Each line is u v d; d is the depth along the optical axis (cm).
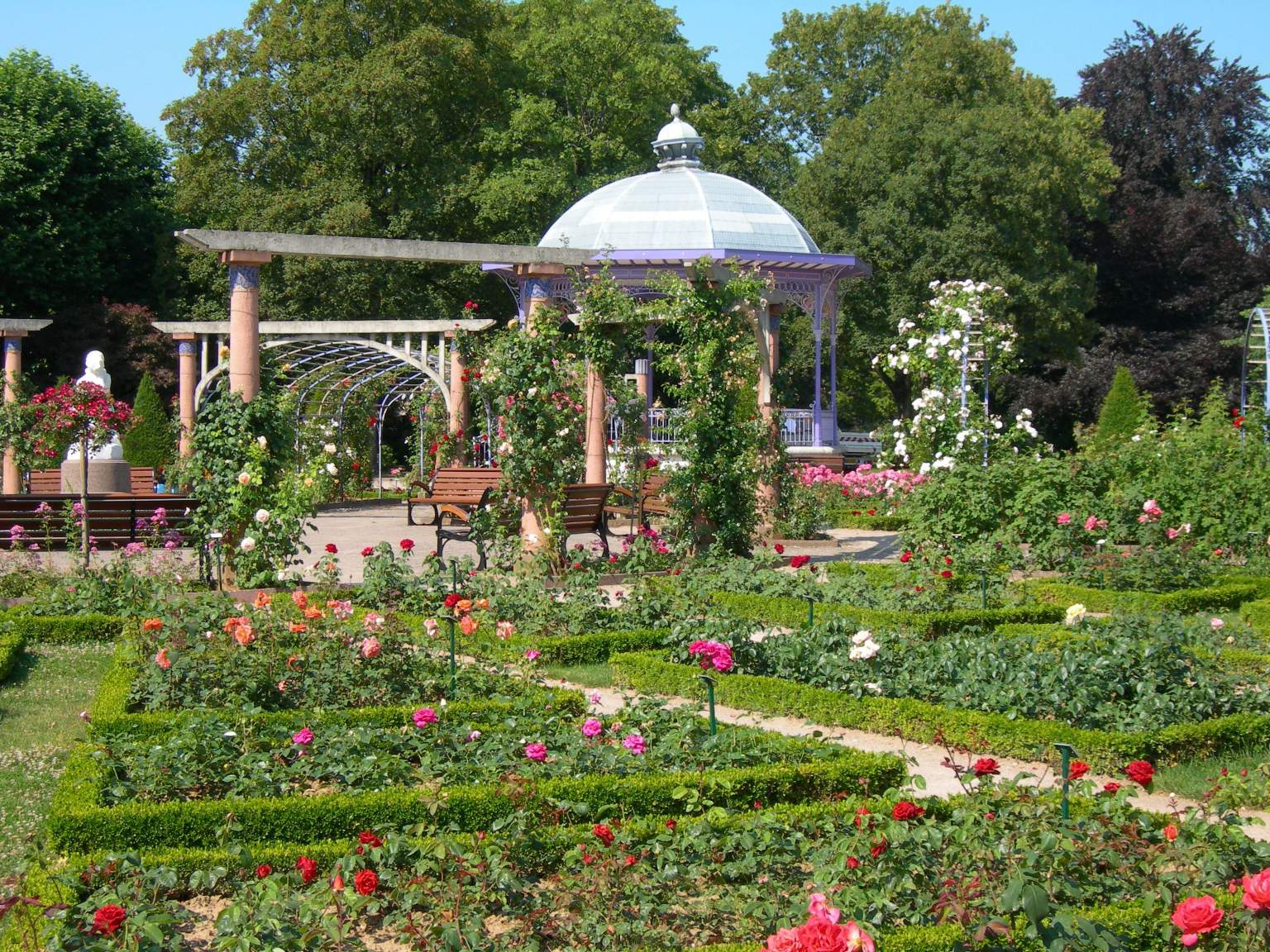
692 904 501
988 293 2184
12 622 1013
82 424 1280
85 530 1261
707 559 1389
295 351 2683
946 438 2033
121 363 3225
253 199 3247
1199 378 3669
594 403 1584
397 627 823
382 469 3412
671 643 960
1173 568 1300
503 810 572
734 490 1448
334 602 850
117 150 3366
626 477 1975
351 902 462
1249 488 1494
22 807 623
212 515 1216
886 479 1927
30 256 3161
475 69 3366
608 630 1048
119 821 558
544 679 861
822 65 4791
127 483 1833
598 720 661
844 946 338
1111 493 1496
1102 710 753
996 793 507
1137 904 461
